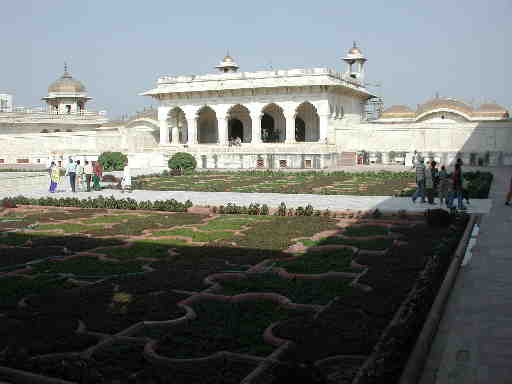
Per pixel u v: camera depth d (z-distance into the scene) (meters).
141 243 11.47
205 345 6.05
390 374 4.82
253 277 8.66
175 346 6.09
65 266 9.64
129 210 16.95
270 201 18.81
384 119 54.97
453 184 15.68
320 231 12.78
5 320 6.89
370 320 6.61
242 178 29.61
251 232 12.58
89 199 18.20
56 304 7.46
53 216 15.63
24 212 16.80
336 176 30.39
